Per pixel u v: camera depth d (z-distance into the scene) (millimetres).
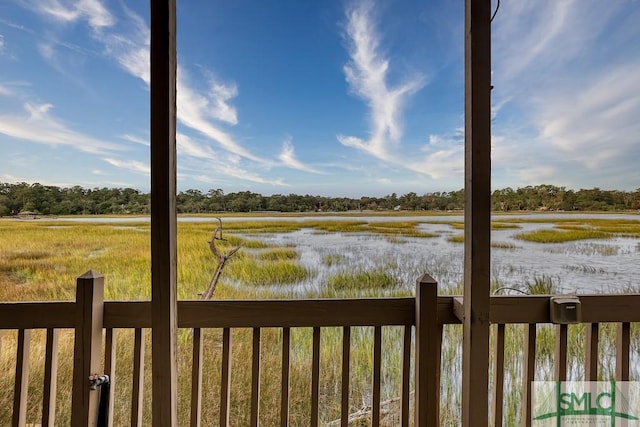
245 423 1564
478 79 999
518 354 1620
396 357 1700
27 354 1098
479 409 994
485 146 1004
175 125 1060
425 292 1096
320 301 1140
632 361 1652
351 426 1611
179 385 1576
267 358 1672
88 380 1032
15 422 1058
